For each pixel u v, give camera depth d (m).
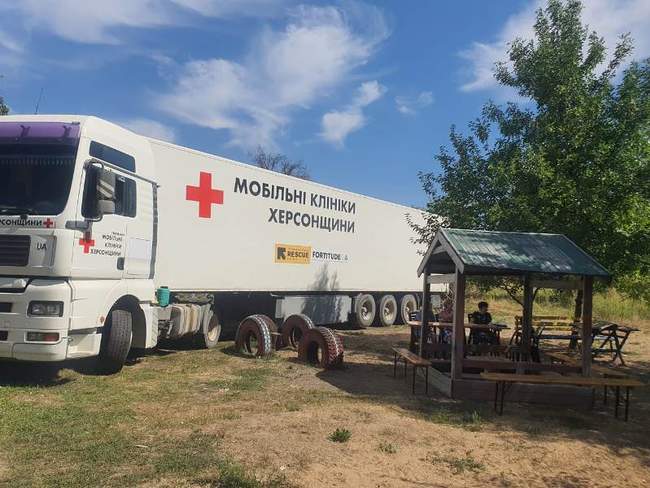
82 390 7.54
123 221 8.56
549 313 25.73
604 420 7.40
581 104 12.09
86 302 7.63
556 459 5.62
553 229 11.71
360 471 4.98
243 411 6.82
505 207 12.41
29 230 7.32
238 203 12.45
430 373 9.38
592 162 11.97
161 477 4.61
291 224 14.12
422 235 15.09
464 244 8.40
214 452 5.22
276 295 14.17
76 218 7.48
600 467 5.48
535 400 8.12
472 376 8.24
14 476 4.55
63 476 4.58
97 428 5.88
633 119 11.76
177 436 5.71
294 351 11.77
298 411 6.93
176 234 10.93
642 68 12.05
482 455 5.63
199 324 11.50
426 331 10.00
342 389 8.50
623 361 12.69
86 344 7.77
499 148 13.05
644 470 5.48
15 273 7.32
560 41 12.78
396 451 5.58
